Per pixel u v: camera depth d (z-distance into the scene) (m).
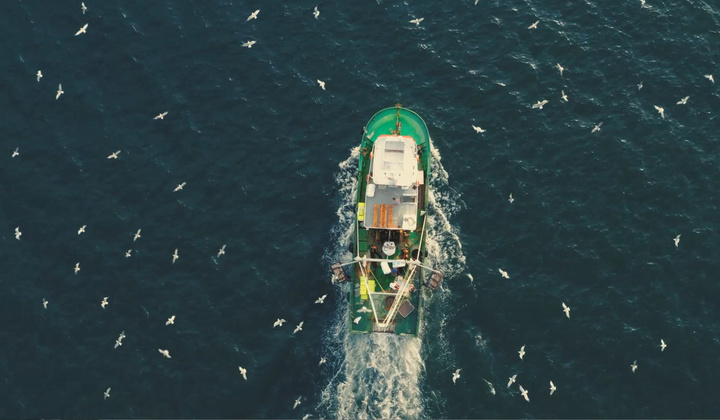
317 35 108.44
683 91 102.19
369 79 104.62
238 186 97.50
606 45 106.00
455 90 103.31
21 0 110.56
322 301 89.25
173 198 96.88
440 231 93.06
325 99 103.31
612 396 82.88
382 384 83.81
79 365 86.56
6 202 97.06
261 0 110.94
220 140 100.81
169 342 87.62
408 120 96.12
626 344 85.56
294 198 96.38
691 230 92.44
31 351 87.50
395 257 88.44
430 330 86.81
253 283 91.00
